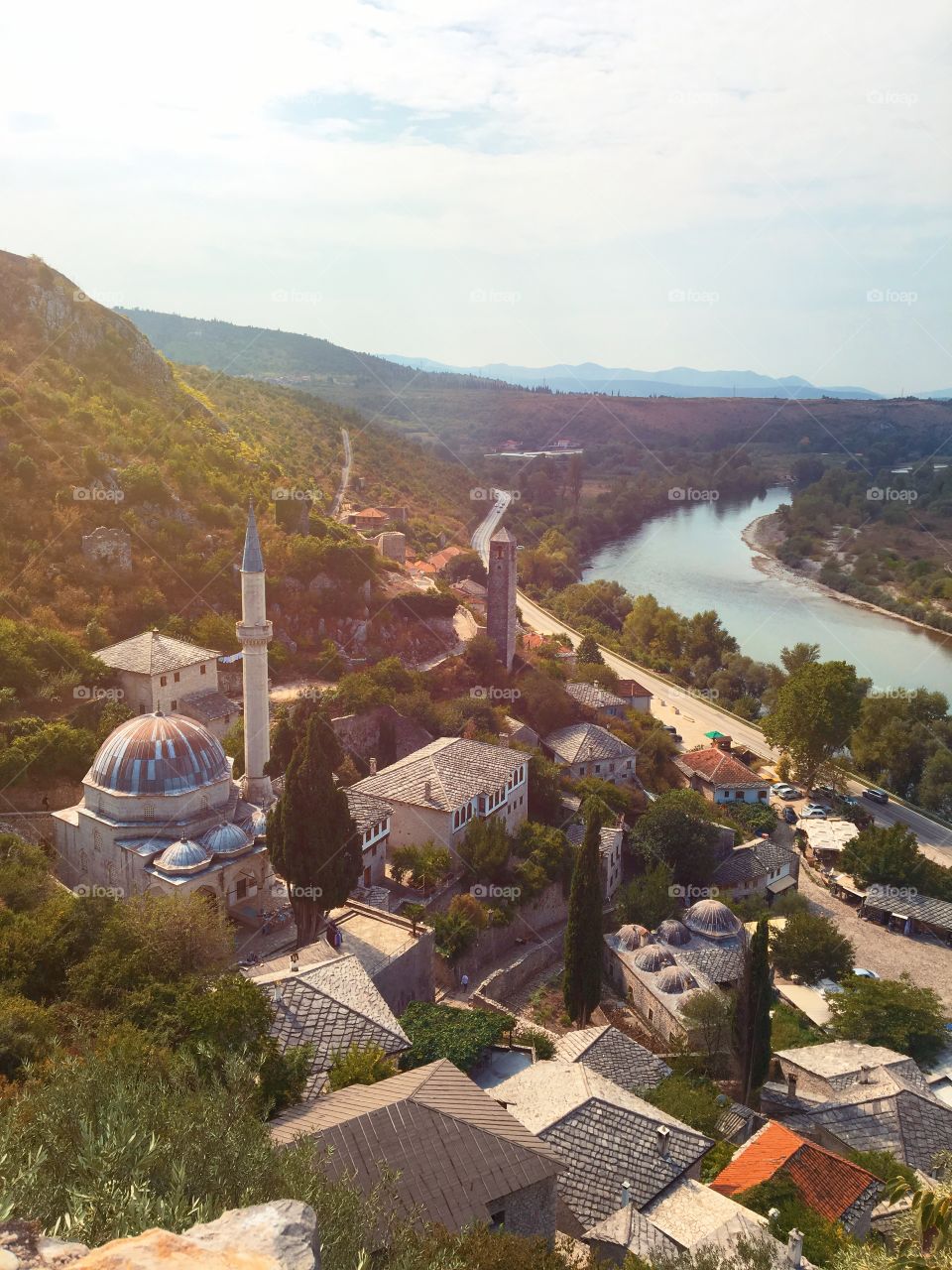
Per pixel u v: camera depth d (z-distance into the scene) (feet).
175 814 189.47
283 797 181.27
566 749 331.98
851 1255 105.60
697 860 281.54
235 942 183.32
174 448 391.86
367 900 213.46
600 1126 133.69
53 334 413.80
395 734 310.86
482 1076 160.25
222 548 357.20
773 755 414.00
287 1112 107.65
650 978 218.18
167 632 312.29
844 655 567.18
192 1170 66.80
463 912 217.97
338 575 382.42
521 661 397.60
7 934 143.33
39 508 318.04
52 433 347.15
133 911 155.53
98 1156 63.10
